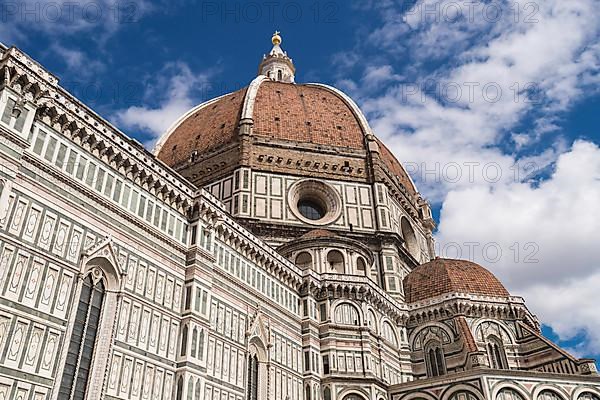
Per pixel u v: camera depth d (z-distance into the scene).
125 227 41.41
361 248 68.56
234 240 52.69
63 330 34.34
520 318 69.50
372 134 88.50
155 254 43.44
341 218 78.00
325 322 60.16
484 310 68.88
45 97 37.16
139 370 38.62
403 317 69.69
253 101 88.56
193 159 85.75
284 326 56.09
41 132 36.88
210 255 47.94
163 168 46.91
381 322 65.06
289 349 55.72
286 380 53.44
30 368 31.83
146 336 40.09
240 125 83.31
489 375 54.66
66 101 39.00
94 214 39.12
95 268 38.69
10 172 33.50
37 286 33.69
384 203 80.44
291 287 59.75
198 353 42.88
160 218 45.09
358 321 61.19
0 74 34.91
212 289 47.53
